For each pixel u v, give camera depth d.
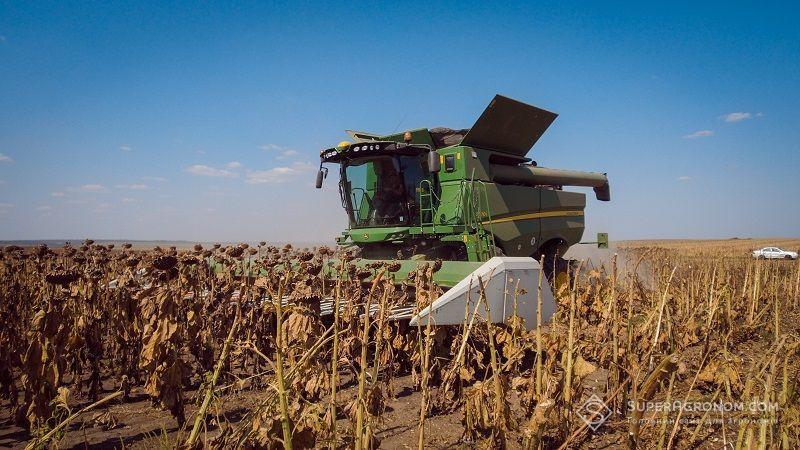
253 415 2.90
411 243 10.16
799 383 4.72
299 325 3.31
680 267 12.44
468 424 3.93
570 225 13.29
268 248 6.18
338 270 3.24
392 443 4.08
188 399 5.07
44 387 3.75
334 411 3.05
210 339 5.30
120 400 5.11
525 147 11.93
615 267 4.82
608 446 3.94
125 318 5.06
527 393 3.96
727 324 7.09
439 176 10.34
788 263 15.20
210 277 5.88
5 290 5.94
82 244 6.46
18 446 3.98
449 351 5.16
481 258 9.57
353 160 10.63
